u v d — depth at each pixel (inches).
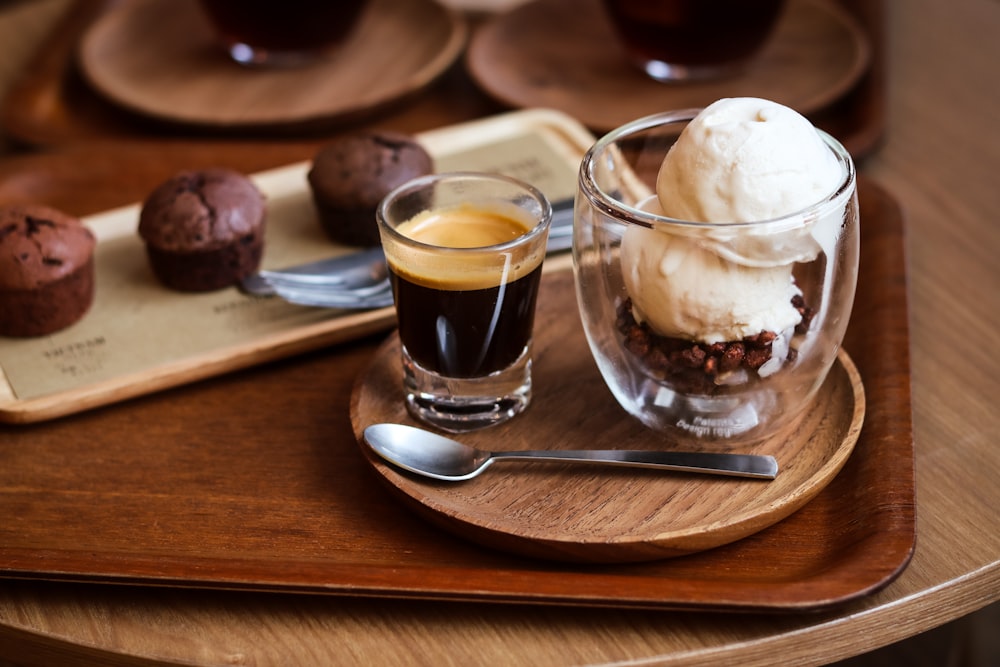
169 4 42.2
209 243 30.7
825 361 26.7
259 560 26.0
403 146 32.6
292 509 27.3
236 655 25.3
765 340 26.0
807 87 37.3
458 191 28.5
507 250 26.6
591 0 41.6
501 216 28.5
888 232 31.5
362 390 28.4
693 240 25.3
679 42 37.1
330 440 28.5
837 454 26.8
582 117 36.5
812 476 26.4
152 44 40.4
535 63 39.1
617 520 26.1
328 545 26.7
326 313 30.6
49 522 27.3
